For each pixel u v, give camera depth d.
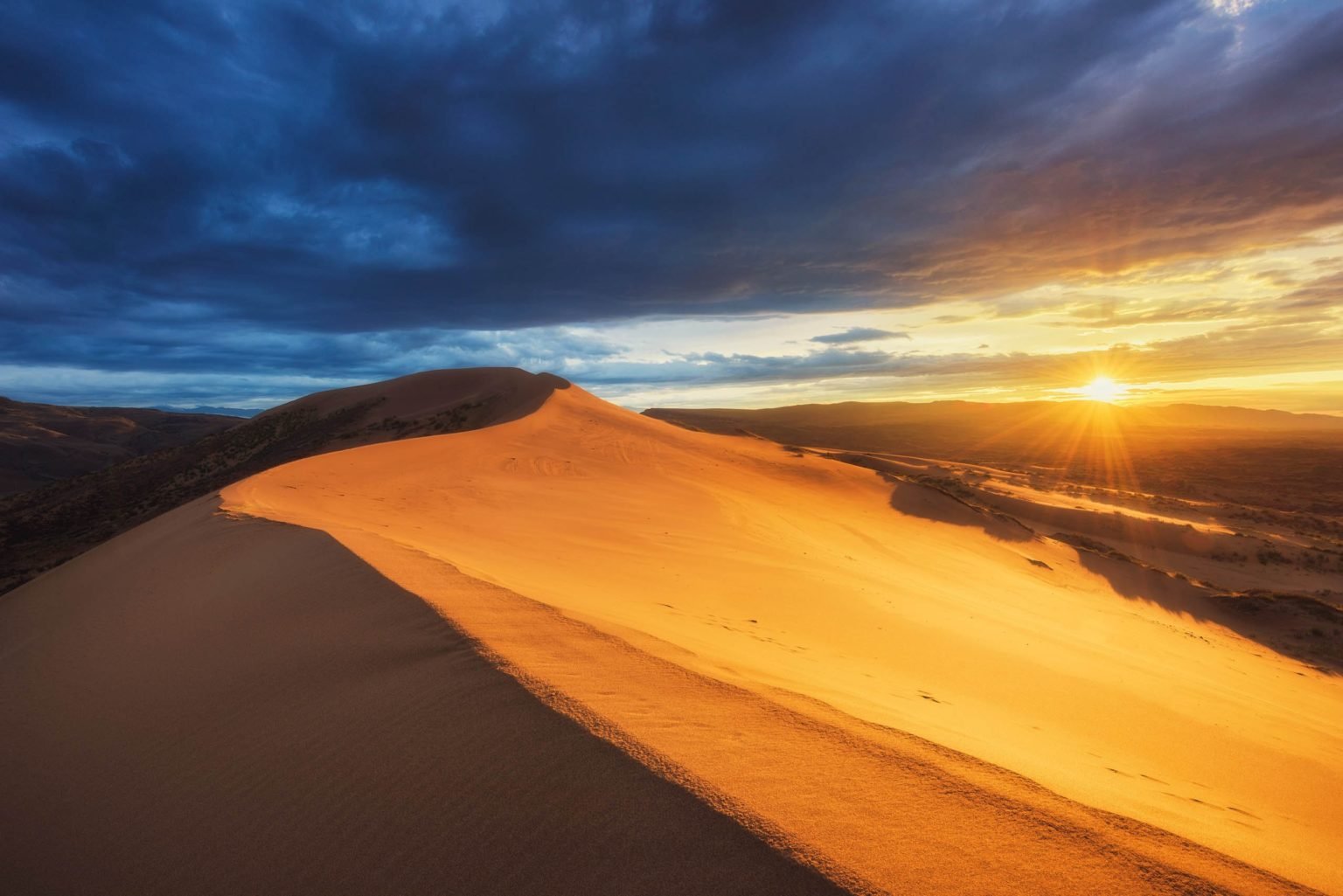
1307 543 39.94
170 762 4.23
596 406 53.28
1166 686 9.41
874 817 2.49
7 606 12.16
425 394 64.44
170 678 5.71
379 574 6.63
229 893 2.86
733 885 2.12
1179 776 5.53
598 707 3.30
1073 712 7.12
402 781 3.07
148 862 3.32
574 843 2.41
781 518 23.41
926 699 6.04
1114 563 27.12
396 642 4.80
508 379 64.31
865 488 35.97
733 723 3.29
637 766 2.74
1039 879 2.23
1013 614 14.26
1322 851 3.86
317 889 2.65
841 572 14.77
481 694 3.59
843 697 4.70
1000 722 5.83
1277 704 10.26
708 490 27.09
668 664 4.26
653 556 13.05
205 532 11.26
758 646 6.96
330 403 66.00
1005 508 45.34
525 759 2.93
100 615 8.62
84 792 4.27
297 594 6.79
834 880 2.09
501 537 12.98
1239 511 52.06
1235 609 22.52
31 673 7.05
